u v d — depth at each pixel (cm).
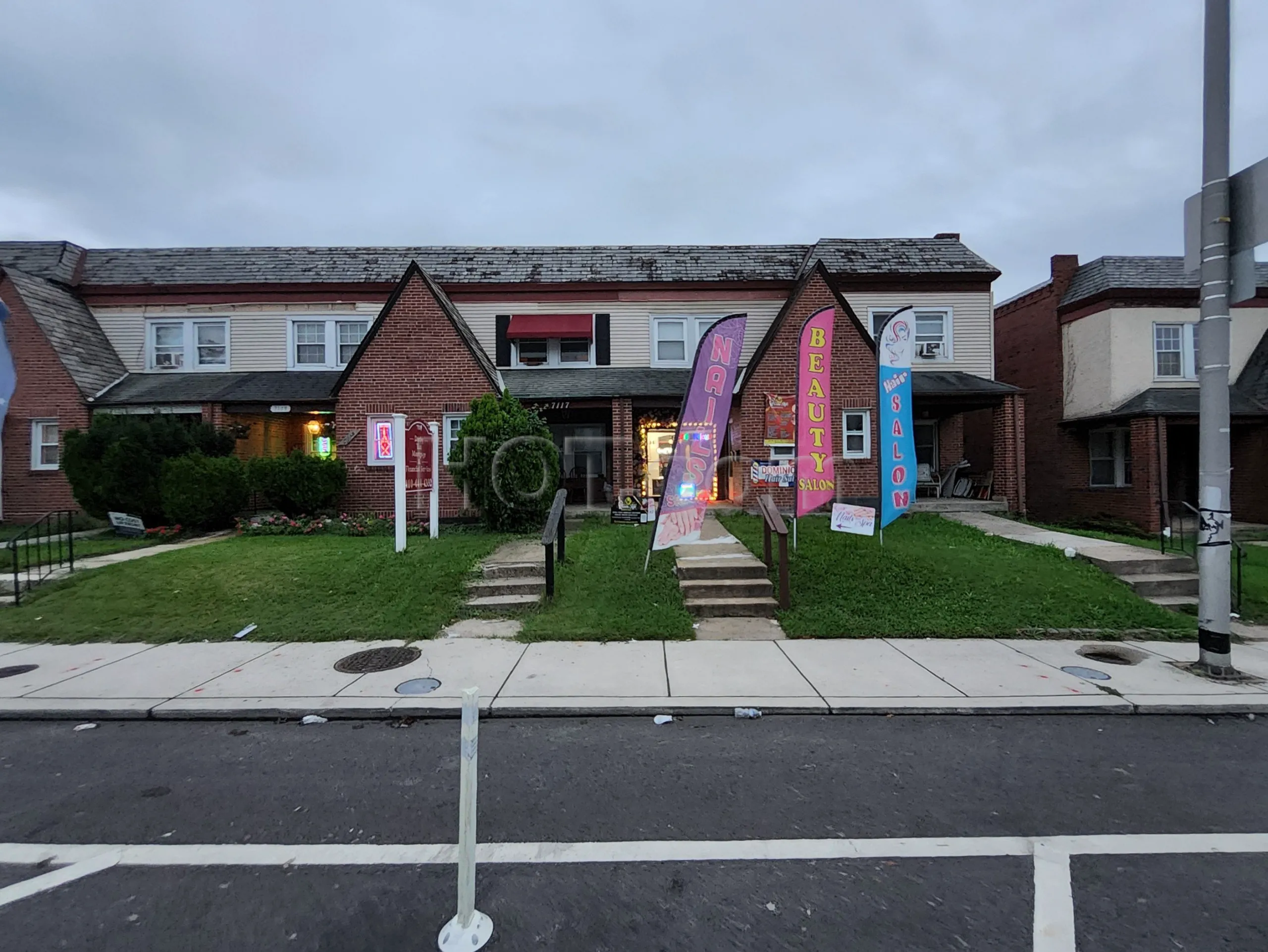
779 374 1442
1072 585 846
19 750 442
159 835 336
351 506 1428
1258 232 552
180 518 1206
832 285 1455
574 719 490
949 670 581
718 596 787
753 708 497
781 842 327
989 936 259
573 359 1709
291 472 1298
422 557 948
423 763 419
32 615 744
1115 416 1605
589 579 855
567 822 346
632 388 1503
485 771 406
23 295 1500
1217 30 578
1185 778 395
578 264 1767
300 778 399
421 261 1778
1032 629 704
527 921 268
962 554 975
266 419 1650
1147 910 275
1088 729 471
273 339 1675
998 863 309
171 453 1280
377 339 1450
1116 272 1709
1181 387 1672
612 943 255
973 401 1516
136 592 814
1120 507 1644
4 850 323
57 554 1034
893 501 980
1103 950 251
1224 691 530
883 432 969
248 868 307
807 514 1373
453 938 253
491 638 680
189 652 638
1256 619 773
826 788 383
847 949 252
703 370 829
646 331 1700
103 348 1636
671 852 318
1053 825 342
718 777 397
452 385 1446
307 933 262
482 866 306
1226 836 331
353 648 649
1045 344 1877
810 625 707
